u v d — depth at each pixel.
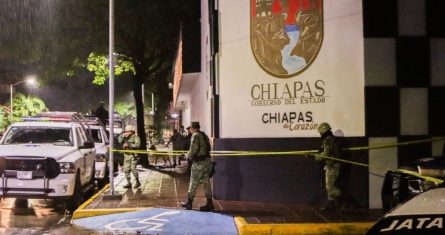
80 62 25.69
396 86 11.35
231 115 12.75
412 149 11.35
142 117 25.72
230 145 12.67
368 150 11.33
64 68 25.53
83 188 13.94
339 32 11.58
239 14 12.66
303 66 11.91
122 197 13.44
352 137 11.40
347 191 11.38
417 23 11.38
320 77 11.76
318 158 10.99
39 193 11.83
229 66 12.79
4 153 11.92
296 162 11.99
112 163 13.33
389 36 11.33
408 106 11.37
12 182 11.77
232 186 12.70
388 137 11.33
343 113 11.53
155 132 52.72
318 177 11.77
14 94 51.28
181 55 21.41
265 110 12.33
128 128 15.94
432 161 7.53
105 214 11.44
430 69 11.41
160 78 44.22
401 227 3.15
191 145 11.34
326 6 11.70
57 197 11.91
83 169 13.48
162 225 10.28
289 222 9.93
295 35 11.98
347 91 11.52
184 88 27.03
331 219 10.20
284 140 12.06
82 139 14.55
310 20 11.84
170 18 24.22
